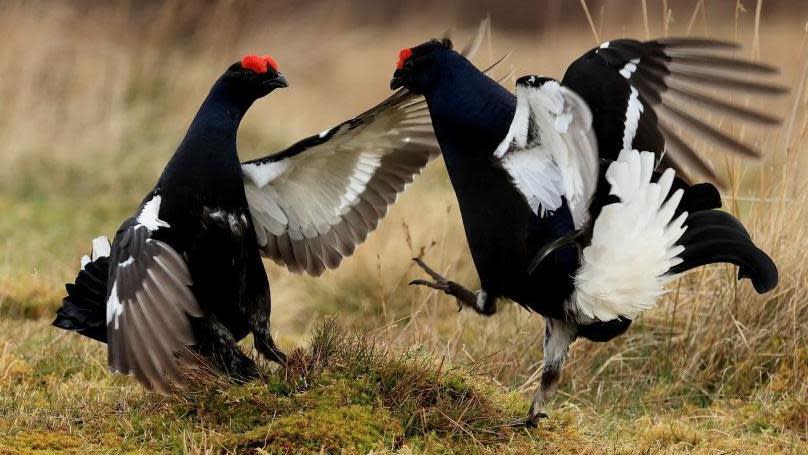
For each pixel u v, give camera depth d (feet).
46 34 72.54
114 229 57.67
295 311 47.67
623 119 29.96
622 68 29.99
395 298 47.91
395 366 31.78
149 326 27.73
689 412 36.09
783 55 83.25
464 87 31.14
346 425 29.43
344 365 31.71
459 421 30.53
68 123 67.92
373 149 35.40
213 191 31.42
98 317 31.89
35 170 64.03
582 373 38.75
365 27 105.29
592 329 31.53
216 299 32.04
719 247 30.14
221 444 28.89
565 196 29.71
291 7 92.17
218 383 31.30
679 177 31.22
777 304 39.14
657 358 39.60
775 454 31.99
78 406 32.53
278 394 30.96
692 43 28.76
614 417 35.53
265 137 71.10
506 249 30.73
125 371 27.45
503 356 38.93
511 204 30.35
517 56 90.02
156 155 65.82
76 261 49.73
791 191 41.19
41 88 69.56
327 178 35.06
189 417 30.73
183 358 30.99
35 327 41.16
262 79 31.99
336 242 36.11
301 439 28.96
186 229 31.32
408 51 31.63
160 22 73.26
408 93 33.96
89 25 74.49
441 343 40.40
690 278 41.70
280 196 34.71
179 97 70.95
